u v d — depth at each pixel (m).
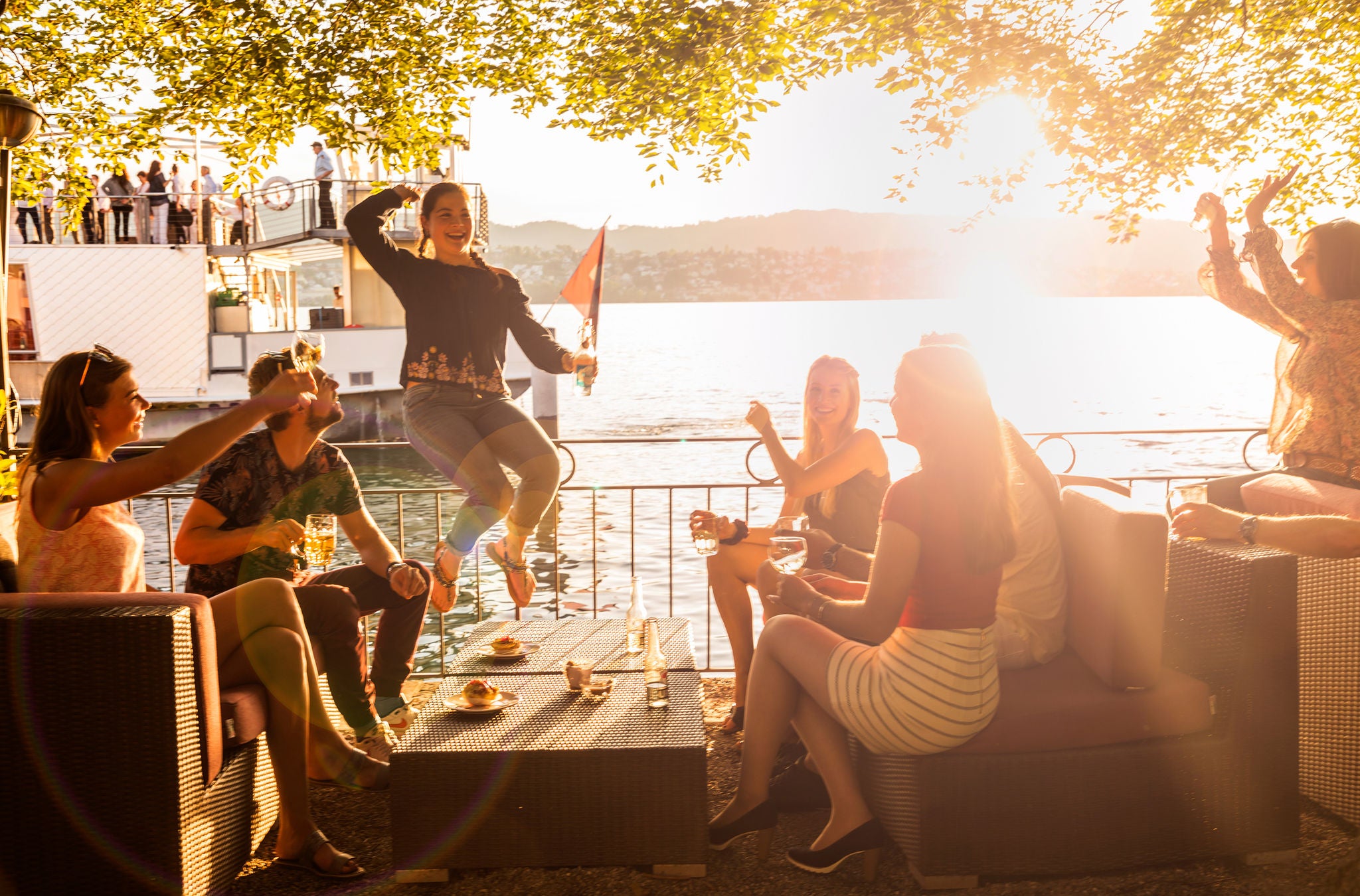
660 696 2.91
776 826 2.89
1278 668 2.65
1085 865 2.61
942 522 2.44
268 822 2.94
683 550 10.18
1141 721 2.64
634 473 16.19
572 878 2.67
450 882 2.66
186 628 2.36
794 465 3.51
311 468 3.28
